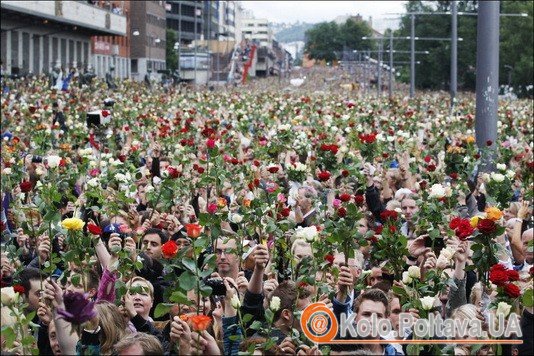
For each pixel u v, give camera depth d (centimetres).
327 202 1549
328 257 1013
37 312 977
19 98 4497
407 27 18088
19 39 9450
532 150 2659
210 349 809
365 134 2262
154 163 2008
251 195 1278
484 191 1783
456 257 1030
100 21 11200
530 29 14300
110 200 1429
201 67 18112
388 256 1116
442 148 2488
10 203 1611
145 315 1010
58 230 1075
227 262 1089
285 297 928
